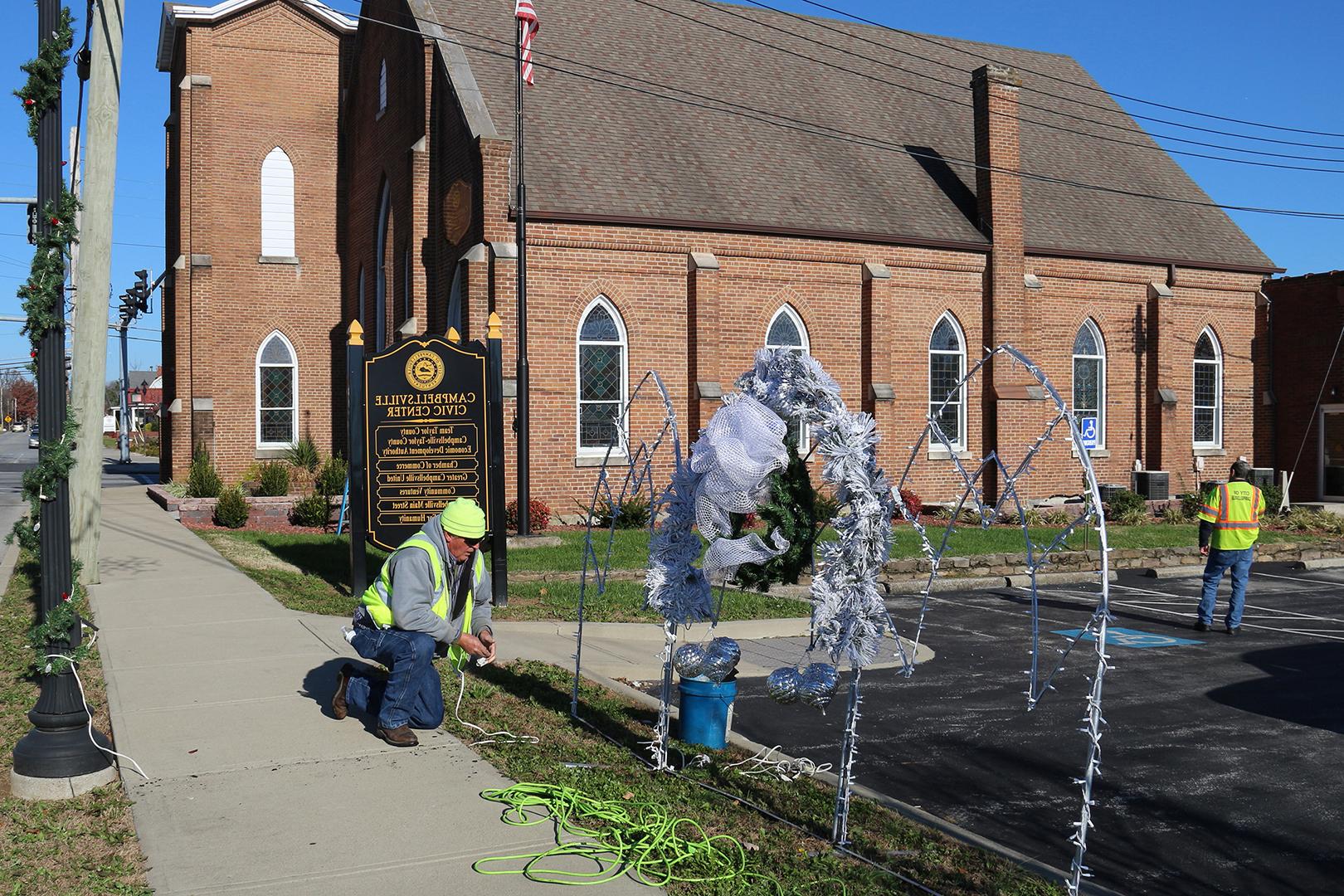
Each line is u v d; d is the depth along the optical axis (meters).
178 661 9.43
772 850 5.61
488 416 13.07
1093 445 27.23
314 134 31.61
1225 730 8.70
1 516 25.16
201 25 30.05
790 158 26.36
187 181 29.95
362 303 30.59
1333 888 5.61
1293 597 16.50
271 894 4.84
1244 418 30.78
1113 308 28.72
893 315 25.67
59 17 6.59
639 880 5.10
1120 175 31.81
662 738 6.93
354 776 6.51
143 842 5.45
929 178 28.06
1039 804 6.86
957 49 33.34
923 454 26.05
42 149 6.58
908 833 5.97
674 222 22.89
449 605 7.33
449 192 23.47
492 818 5.83
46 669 6.30
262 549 18.14
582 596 8.18
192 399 29.75
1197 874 5.77
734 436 6.25
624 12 28.02
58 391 6.57
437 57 24.20
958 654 11.80
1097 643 4.85
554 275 22.08
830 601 5.76
